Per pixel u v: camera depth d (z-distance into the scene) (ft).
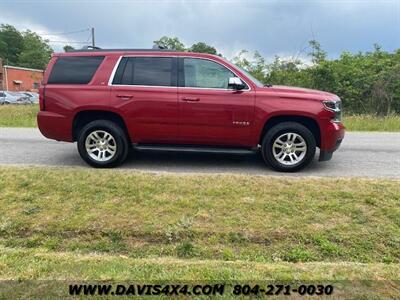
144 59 20.07
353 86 68.03
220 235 12.99
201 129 19.65
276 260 11.87
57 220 13.91
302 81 68.08
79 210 14.69
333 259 11.98
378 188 16.53
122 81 19.97
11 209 14.75
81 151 20.53
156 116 19.69
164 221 13.79
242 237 12.91
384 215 14.16
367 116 51.39
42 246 12.66
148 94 19.63
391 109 66.39
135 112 19.76
